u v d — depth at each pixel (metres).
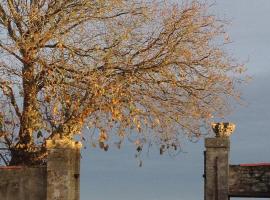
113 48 35.78
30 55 34.78
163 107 36.28
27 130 35.09
